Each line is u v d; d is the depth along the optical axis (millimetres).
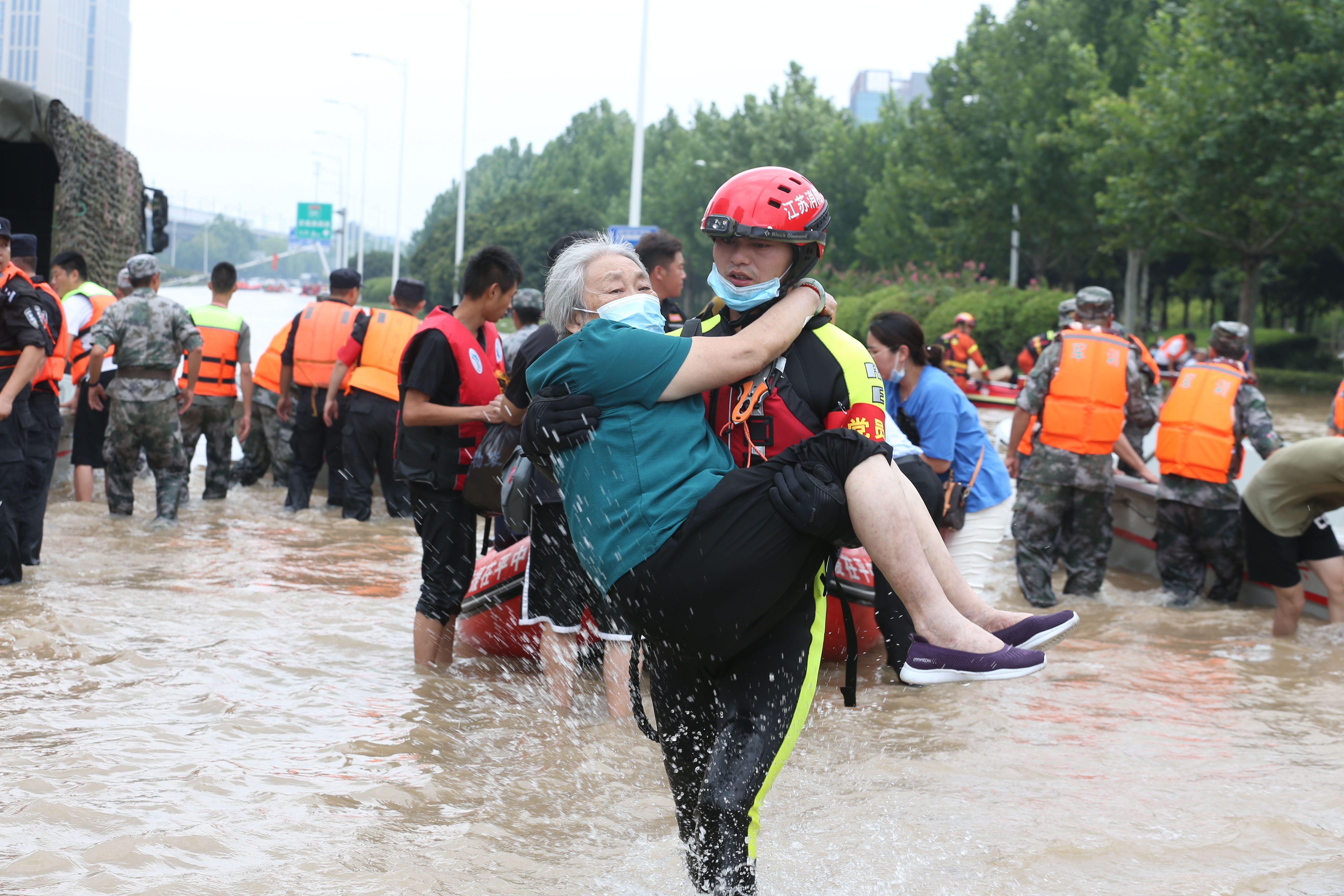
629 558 2627
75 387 10625
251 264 144000
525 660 5703
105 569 7293
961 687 5504
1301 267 41625
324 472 11711
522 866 3223
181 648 5496
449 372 5277
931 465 6582
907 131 53000
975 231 47344
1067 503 7629
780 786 4023
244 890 2969
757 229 2705
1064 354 7543
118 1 138875
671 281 5660
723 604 2600
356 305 10438
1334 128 30203
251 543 8547
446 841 3396
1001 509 6879
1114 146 35281
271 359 11539
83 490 10141
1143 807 3867
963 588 3000
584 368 2689
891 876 3238
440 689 5070
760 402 2729
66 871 3020
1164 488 7773
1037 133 43688
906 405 6645
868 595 5562
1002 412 21281
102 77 135125
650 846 3420
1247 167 32094
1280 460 6539
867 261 61281
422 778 3945
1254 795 4008
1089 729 4812
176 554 7926
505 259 5363
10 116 10922
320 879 3066
